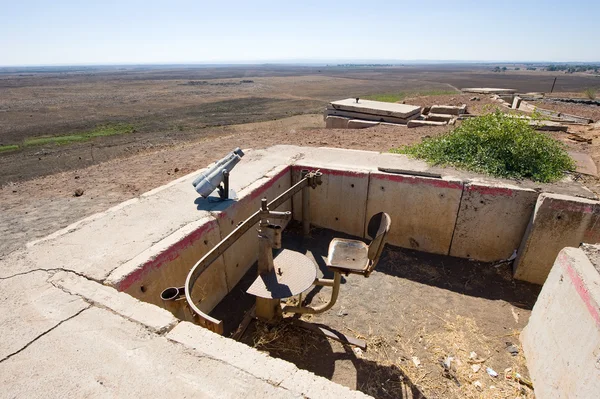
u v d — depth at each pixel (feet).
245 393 6.28
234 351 7.15
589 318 8.73
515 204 15.83
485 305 14.73
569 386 9.03
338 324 13.61
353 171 18.28
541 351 10.84
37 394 6.33
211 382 6.49
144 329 7.76
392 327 13.47
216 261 14.01
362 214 18.98
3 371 6.79
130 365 6.87
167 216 13.52
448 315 14.11
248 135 33.88
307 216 18.98
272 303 12.48
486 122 20.42
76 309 8.40
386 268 17.15
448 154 19.77
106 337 7.55
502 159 18.06
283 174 18.89
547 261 15.30
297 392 6.26
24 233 13.32
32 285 9.36
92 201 17.04
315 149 22.94
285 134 33.68
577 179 17.35
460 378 11.30
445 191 16.76
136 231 12.36
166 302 9.45
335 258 11.64
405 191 17.53
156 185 19.61
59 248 11.26
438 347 12.52
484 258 17.37
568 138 27.58
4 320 8.06
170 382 6.51
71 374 6.71
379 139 29.40
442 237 17.72
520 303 14.83
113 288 9.25
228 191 15.03
